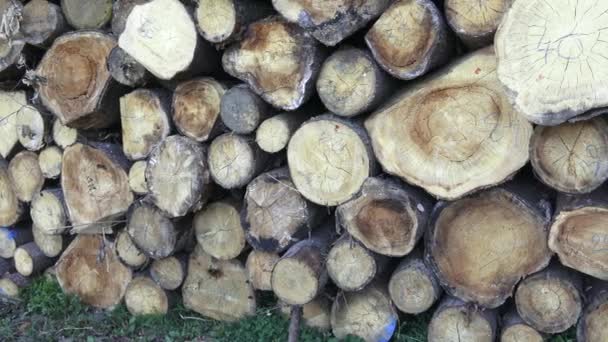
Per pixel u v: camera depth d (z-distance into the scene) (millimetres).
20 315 4305
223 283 3984
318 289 3453
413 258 3432
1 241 4691
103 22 4137
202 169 3682
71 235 4555
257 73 3402
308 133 3320
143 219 3914
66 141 4254
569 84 2516
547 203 3113
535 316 3156
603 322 3084
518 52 2615
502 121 2926
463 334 3316
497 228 3152
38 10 4199
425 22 2939
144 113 3871
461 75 2969
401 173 3174
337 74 3215
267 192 3568
